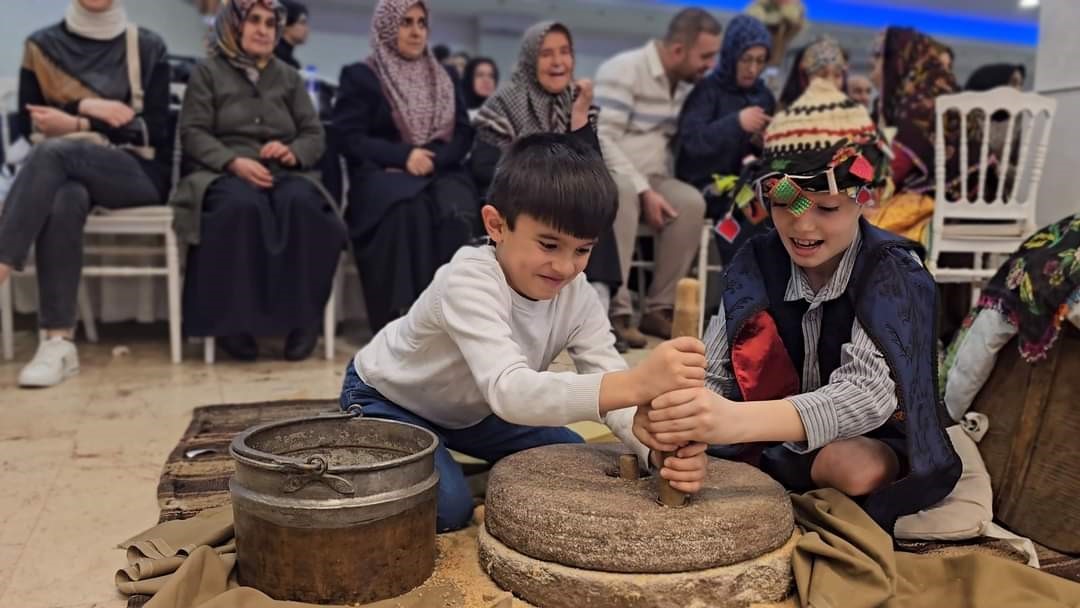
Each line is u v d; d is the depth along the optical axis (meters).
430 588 1.24
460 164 3.31
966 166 2.71
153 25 6.65
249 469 1.20
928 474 1.34
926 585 1.23
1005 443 1.59
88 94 3.00
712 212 3.36
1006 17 10.12
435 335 1.43
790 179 1.37
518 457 1.41
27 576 1.31
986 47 10.49
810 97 1.56
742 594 1.18
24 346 3.20
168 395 2.51
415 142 3.21
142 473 1.80
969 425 1.65
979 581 1.18
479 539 1.32
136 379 2.73
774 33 4.12
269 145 3.01
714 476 1.34
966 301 2.87
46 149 2.69
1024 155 2.65
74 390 2.56
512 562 1.22
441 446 1.56
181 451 1.93
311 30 8.97
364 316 3.91
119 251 2.97
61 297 2.72
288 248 2.94
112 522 1.53
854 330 1.40
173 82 3.78
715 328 1.56
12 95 3.35
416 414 1.57
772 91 4.04
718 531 1.16
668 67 3.43
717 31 3.35
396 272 3.04
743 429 1.22
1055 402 1.50
